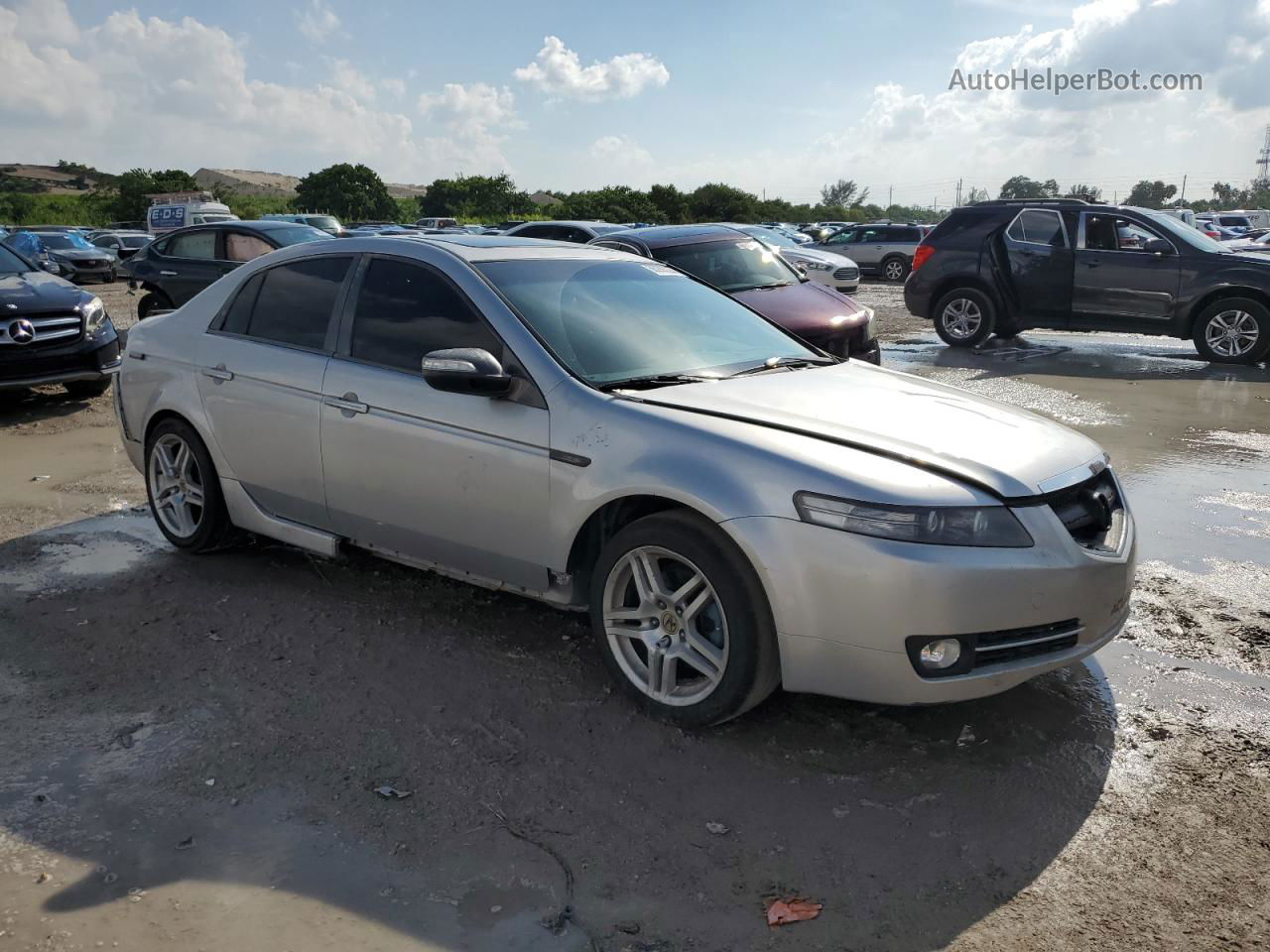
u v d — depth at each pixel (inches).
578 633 159.9
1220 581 183.9
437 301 156.1
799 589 117.7
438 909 96.7
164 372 191.9
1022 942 92.5
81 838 107.8
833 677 119.6
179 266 505.0
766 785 117.8
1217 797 115.9
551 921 95.0
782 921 95.0
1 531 212.8
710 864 103.7
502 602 172.4
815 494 117.5
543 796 115.6
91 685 142.9
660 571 131.1
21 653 153.4
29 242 1053.2
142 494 241.8
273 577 184.7
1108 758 124.4
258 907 96.9
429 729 130.5
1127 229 450.6
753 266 368.5
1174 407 343.3
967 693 118.0
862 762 123.0
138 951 91.0
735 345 164.1
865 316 336.5
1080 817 112.0
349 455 160.7
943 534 114.9
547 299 154.7
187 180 3134.8
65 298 338.3
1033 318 477.1
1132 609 171.5
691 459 125.4
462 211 3599.9
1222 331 433.7
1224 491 241.1
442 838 107.8
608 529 139.8
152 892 99.1
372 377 158.4
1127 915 96.3
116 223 2901.1
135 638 158.6
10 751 125.6
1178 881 101.3
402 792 116.0
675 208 2866.6
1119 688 143.0
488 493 144.1
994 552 115.8
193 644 156.3
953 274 487.5
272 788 117.1
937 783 118.5
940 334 501.7
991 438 130.6
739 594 121.4
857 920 95.3
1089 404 348.8
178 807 113.4
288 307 177.2
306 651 153.7
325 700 138.3
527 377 142.3
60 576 185.8
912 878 101.7
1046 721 133.3
